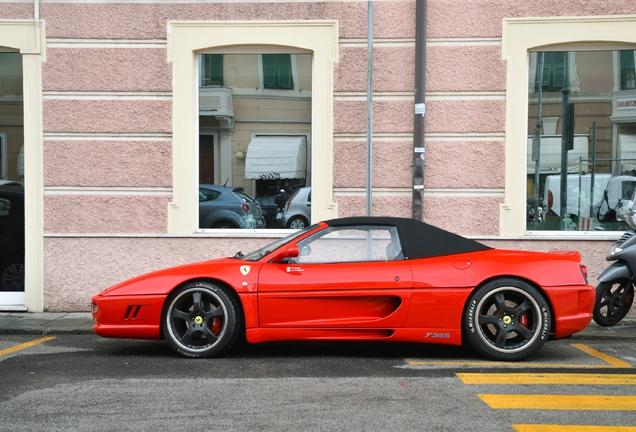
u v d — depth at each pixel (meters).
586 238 8.38
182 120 8.62
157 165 8.60
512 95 8.42
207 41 8.60
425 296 5.64
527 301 5.66
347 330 5.72
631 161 8.66
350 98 8.55
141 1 8.57
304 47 8.59
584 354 6.09
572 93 8.66
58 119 8.57
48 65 8.56
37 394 4.63
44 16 8.55
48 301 8.58
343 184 8.58
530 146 8.70
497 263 5.72
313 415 4.11
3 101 8.81
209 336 5.82
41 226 8.57
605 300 6.94
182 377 5.14
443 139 8.50
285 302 5.72
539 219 8.69
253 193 8.95
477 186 8.47
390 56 8.49
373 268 5.76
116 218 8.61
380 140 8.54
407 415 4.11
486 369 5.41
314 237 5.96
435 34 8.47
